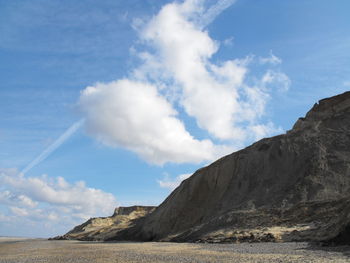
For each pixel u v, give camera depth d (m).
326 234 31.33
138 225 80.00
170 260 25.12
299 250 27.09
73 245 59.34
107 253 35.06
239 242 38.34
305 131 58.56
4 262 29.39
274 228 40.03
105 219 140.62
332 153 51.53
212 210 57.19
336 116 59.84
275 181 52.59
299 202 44.81
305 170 50.44
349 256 21.84
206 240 42.81
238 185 57.19
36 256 35.34
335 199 42.91
